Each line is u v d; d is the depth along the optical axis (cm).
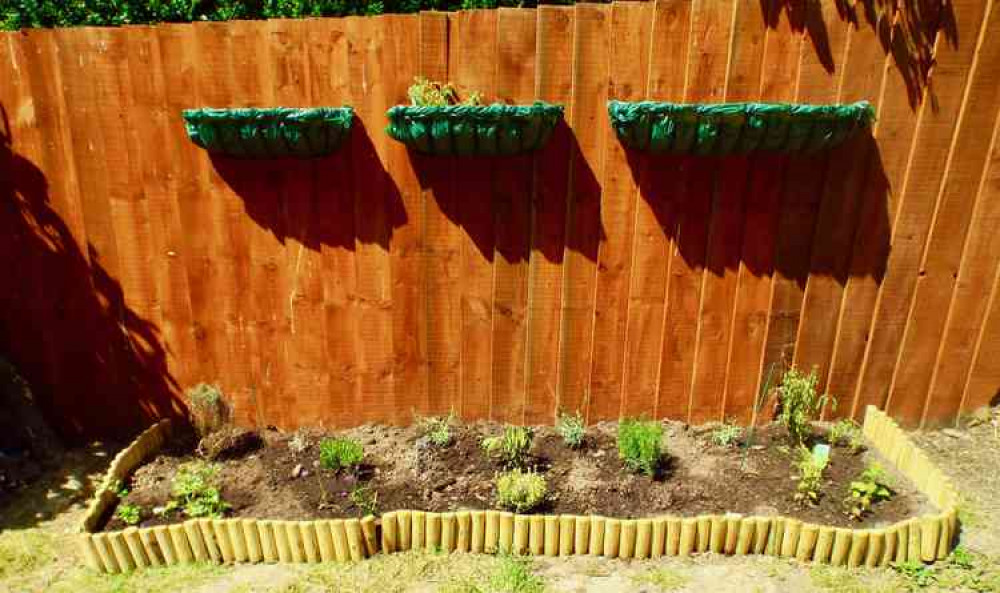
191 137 375
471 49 384
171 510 383
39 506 410
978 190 411
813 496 380
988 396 457
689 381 446
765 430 446
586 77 386
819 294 429
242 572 361
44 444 454
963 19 380
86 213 419
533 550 369
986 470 422
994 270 427
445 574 355
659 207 409
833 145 376
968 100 393
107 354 450
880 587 345
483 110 346
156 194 414
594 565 362
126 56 390
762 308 430
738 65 384
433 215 412
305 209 413
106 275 432
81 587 352
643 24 378
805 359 442
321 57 387
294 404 455
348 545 363
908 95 392
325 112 363
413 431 452
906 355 443
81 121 402
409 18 379
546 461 418
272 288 430
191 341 445
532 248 417
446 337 439
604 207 409
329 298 431
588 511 376
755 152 374
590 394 449
